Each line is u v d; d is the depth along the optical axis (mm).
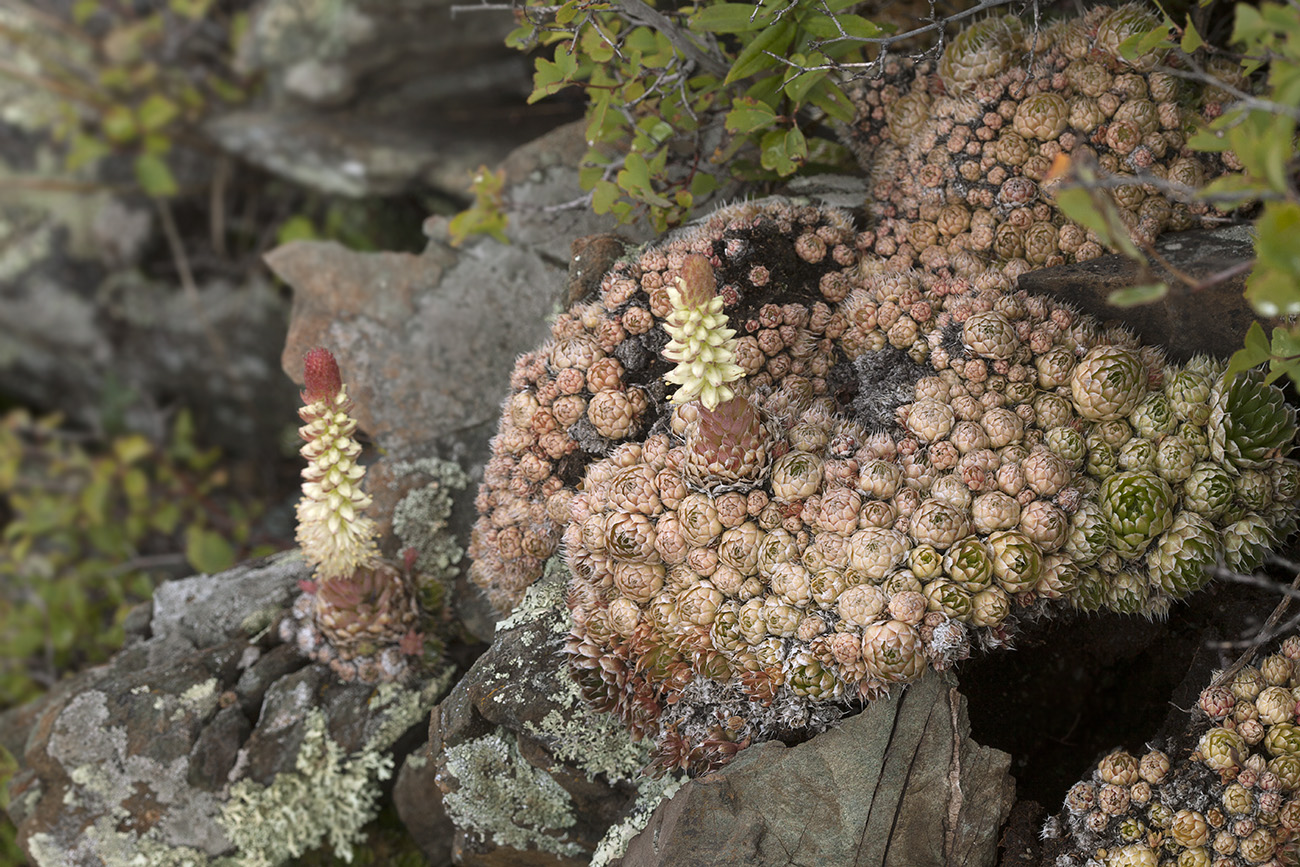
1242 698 866
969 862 876
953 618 872
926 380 923
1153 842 857
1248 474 881
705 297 868
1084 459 900
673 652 912
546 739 950
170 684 1046
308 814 1031
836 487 898
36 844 1030
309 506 961
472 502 1084
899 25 1069
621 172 1026
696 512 900
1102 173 925
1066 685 944
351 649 1034
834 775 877
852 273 988
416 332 1114
